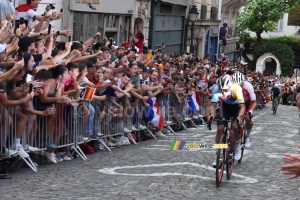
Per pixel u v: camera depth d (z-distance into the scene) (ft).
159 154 49.88
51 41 44.83
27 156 39.50
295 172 17.67
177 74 69.41
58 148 44.73
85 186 35.81
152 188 35.96
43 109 42.04
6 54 39.09
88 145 49.47
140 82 58.39
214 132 71.26
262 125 85.56
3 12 51.37
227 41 192.85
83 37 85.40
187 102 73.87
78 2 81.76
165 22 124.06
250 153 53.06
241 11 220.84
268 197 35.35
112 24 96.94
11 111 38.58
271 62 240.12
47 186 35.29
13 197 32.07
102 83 50.90
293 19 83.05
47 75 40.63
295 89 183.73
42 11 76.64
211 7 164.45
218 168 37.14
